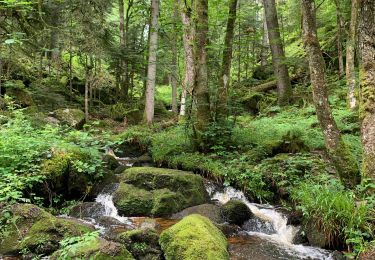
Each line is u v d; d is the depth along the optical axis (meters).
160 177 8.13
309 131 11.12
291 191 7.53
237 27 20.05
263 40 24.75
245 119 14.98
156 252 5.21
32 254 5.21
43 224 5.57
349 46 13.29
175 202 7.62
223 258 4.90
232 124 10.41
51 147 7.99
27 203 6.42
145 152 12.58
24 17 10.59
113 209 7.61
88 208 7.37
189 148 10.54
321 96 6.35
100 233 6.10
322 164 8.34
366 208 5.43
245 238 6.34
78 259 4.46
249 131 11.05
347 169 6.23
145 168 8.66
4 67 15.91
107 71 24.47
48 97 15.93
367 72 5.80
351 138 9.84
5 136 7.20
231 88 12.14
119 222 6.75
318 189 6.39
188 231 5.25
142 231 5.44
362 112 5.84
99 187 8.27
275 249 5.84
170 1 12.98
